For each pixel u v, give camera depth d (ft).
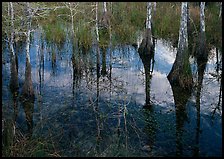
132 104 49.21
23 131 41.75
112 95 52.03
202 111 47.70
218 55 68.90
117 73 61.16
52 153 36.73
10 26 59.47
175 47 74.49
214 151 38.81
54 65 63.62
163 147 39.32
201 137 41.47
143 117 45.65
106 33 77.00
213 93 53.16
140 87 55.16
